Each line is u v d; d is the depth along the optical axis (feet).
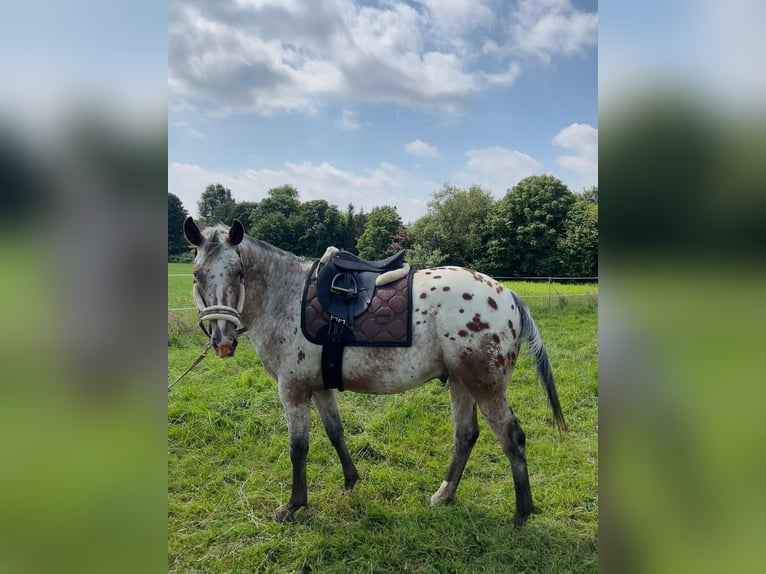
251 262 9.16
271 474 11.02
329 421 10.24
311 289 9.11
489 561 7.93
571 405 14.78
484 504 9.70
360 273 9.20
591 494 9.82
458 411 9.71
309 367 9.04
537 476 10.70
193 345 22.30
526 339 9.27
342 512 9.56
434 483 10.55
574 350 21.45
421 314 8.61
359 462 11.50
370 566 7.86
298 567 8.04
